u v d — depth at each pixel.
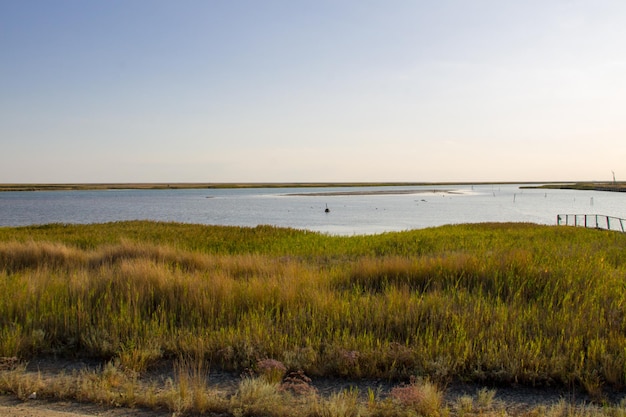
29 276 9.65
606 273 9.71
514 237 23.67
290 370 5.30
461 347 5.55
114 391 4.67
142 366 5.33
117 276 9.13
